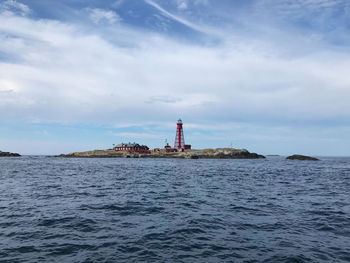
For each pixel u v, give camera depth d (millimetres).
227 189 29516
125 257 10211
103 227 14156
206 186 32188
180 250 11000
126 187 30578
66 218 15891
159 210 18328
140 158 183750
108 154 197625
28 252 10594
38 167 71875
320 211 18344
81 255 10344
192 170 64125
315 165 101250
